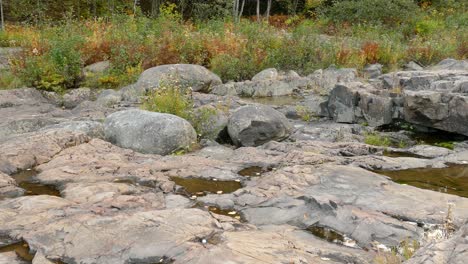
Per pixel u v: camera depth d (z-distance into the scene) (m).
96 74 15.32
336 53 16.61
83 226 4.79
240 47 16.80
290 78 14.48
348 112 10.58
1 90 13.16
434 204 5.43
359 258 4.36
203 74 14.54
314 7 30.27
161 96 9.68
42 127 9.51
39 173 6.84
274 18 29.25
